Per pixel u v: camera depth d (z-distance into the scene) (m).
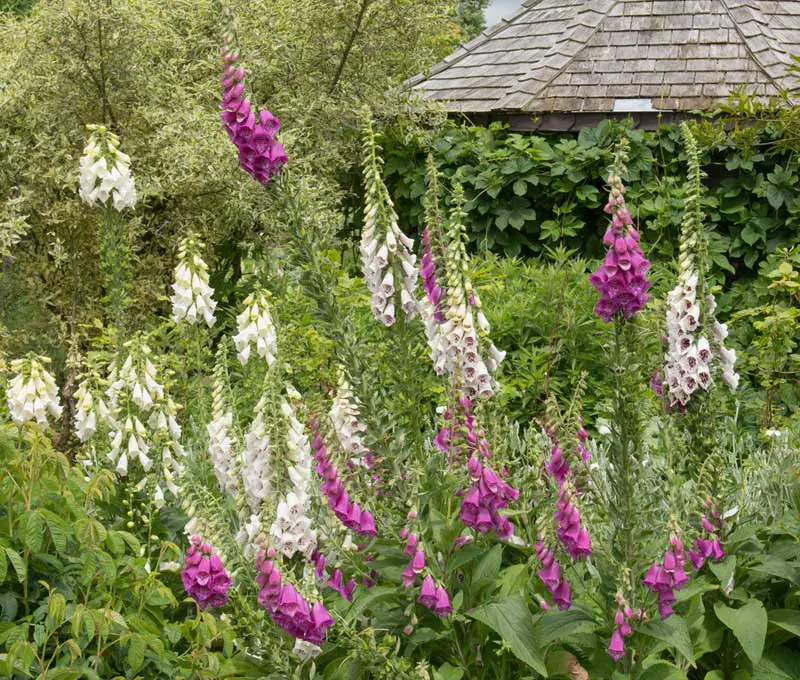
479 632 3.30
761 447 5.72
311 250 3.52
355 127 9.24
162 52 8.95
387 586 3.43
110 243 5.18
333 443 3.20
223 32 3.28
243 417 5.02
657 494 3.58
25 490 3.46
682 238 3.80
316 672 3.17
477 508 3.10
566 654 3.31
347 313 3.61
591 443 4.75
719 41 9.36
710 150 8.30
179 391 6.00
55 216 7.88
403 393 3.63
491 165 8.56
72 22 7.76
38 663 3.28
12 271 8.71
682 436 3.95
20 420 3.89
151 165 8.24
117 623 3.18
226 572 2.91
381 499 3.48
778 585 3.93
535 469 3.71
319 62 9.28
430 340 3.64
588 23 9.77
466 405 3.24
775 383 6.32
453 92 9.96
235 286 8.25
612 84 9.06
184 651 3.80
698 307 3.76
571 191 8.48
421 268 3.70
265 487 2.84
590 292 6.80
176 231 8.45
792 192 8.05
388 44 9.35
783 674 3.60
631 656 3.14
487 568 3.27
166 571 3.92
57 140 8.12
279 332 4.23
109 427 4.31
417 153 9.09
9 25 9.05
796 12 10.16
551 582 3.09
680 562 2.95
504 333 6.68
